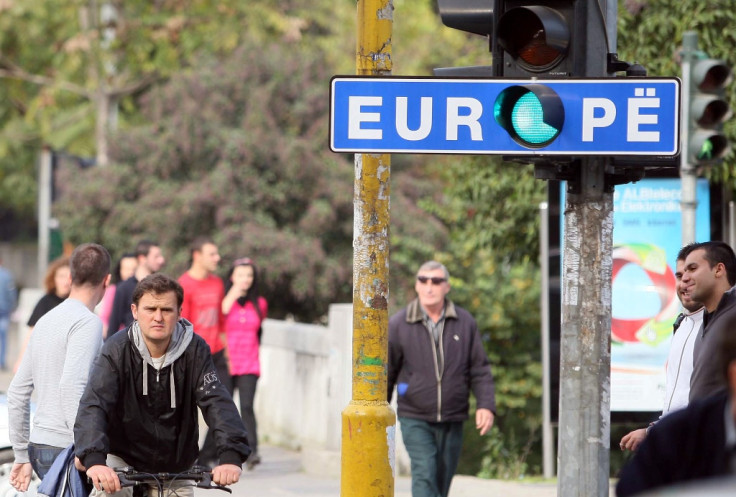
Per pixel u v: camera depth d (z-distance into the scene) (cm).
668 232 3347
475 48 5144
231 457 1767
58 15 8656
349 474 2045
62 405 2008
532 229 4078
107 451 1744
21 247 15362
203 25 8400
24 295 7600
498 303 4322
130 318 3456
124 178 6831
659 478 1133
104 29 8600
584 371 1819
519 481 3603
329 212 6419
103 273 2114
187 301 3606
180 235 6538
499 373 4234
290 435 4306
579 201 1819
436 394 2602
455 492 3269
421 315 2639
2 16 8838
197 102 6906
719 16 3500
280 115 6888
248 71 6981
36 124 10538
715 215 3375
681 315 2025
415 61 7400
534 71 1745
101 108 8819
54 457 2025
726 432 1112
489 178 4153
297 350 4259
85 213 6875
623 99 1714
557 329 3428
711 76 2545
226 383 3656
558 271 3428
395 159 6931
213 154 6769
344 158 6875
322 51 7725
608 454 1825
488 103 1752
